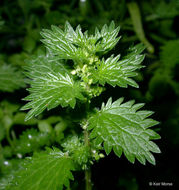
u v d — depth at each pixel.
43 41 0.20
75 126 0.25
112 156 0.32
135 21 0.44
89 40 0.20
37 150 0.27
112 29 0.20
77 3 0.55
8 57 0.44
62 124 0.30
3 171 0.27
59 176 0.19
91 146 0.21
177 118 0.38
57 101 0.18
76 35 0.20
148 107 0.30
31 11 0.52
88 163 0.21
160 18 0.51
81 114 0.21
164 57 0.42
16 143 0.32
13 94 0.36
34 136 0.28
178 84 0.42
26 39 0.44
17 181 0.19
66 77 0.20
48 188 0.19
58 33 0.20
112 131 0.19
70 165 0.20
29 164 0.20
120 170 0.32
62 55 0.19
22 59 0.43
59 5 0.53
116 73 0.19
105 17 0.48
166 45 0.42
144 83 0.41
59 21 0.46
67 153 0.21
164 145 0.34
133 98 0.30
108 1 0.52
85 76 0.20
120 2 0.50
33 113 0.18
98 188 0.31
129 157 0.18
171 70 0.43
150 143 0.19
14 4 0.57
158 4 0.52
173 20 0.51
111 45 0.20
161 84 0.40
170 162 0.34
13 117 0.35
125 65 0.19
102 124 0.19
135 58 0.20
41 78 0.20
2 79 0.31
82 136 0.23
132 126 0.19
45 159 0.20
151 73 0.43
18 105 0.35
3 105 0.35
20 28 0.51
